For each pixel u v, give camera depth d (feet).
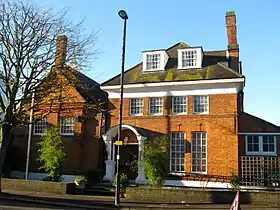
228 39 103.86
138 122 93.86
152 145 74.02
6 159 101.30
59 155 83.10
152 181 71.31
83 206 57.98
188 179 87.10
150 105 94.22
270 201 63.98
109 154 91.71
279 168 82.64
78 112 98.84
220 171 85.46
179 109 91.76
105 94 114.21
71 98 80.28
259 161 84.17
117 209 57.36
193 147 89.15
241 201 65.00
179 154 89.86
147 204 62.18
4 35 64.85
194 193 66.13
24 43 65.98
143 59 99.55
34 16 71.41
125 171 93.56
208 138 87.86
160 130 91.66
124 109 95.86
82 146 98.12
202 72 92.58
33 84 67.51
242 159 85.61
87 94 103.24
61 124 101.71
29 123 69.67
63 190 73.46
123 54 64.13
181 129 90.22
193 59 95.66
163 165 72.43
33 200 61.62
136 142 92.43
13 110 69.05
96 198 68.13
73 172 95.20
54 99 71.56
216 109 88.33
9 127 68.64
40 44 66.74
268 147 96.94
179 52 96.99
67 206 57.98
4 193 67.26
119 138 61.93
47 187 74.90
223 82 87.81
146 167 71.92
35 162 101.19
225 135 86.63
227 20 105.09
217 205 62.23
